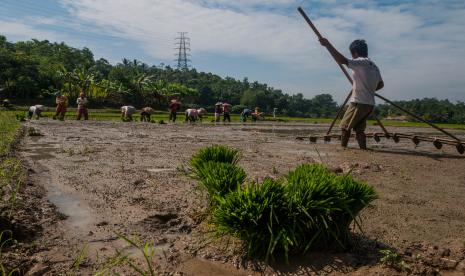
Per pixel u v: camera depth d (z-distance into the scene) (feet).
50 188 15.42
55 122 65.00
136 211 12.57
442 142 30.50
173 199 13.87
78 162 21.68
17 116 67.21
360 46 29.81
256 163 22.34
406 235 10.94
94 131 46.73
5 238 9.89
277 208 8.88
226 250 9.54
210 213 11.34
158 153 26.12
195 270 8.71
